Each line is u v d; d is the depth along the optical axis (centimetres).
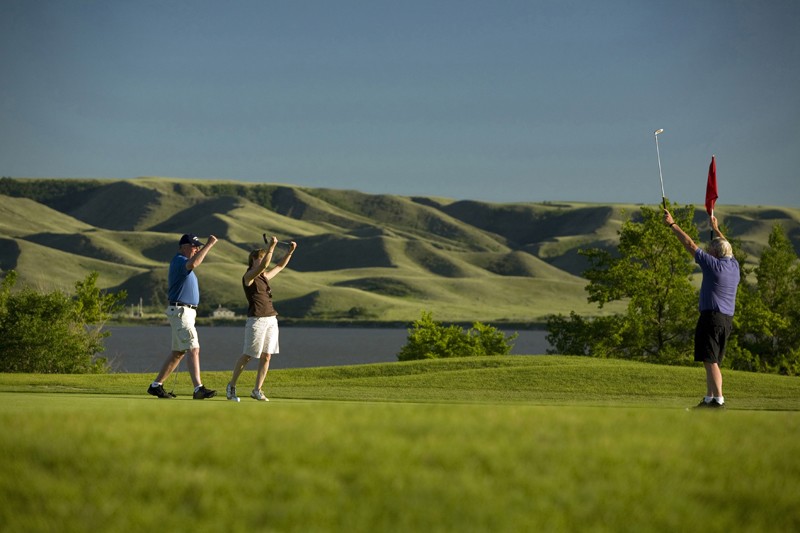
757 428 971
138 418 962
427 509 718
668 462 831
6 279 6091
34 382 2973
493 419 980
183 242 1788
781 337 7794
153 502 736
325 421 955
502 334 7269
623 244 6762
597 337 6819
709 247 1577
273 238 1750
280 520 702
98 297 6681
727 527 727
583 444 873
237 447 839
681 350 6800
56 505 731
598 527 711
